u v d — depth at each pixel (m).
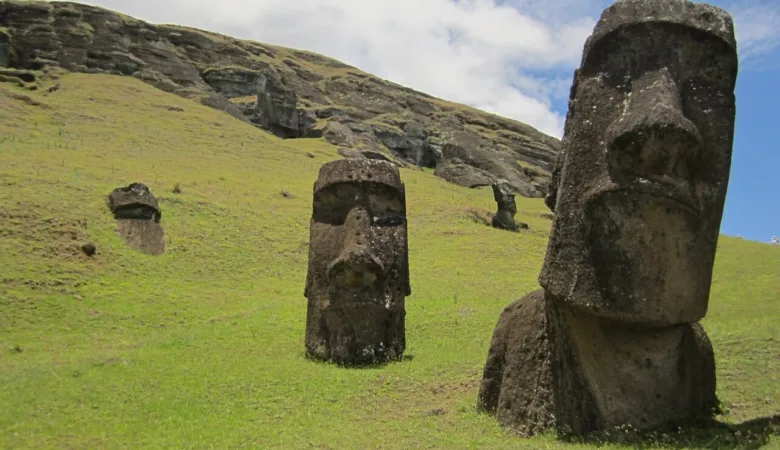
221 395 10.95
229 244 26.22
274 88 68.50
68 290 19.12
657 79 7.68
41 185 25.75
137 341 16.05
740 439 7.28
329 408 10.29
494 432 8.48
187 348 14.67
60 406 10.20
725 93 7.82
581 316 8.00
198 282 22.39
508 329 9.30
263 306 19.89
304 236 29.16
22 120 40.06
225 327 17.16
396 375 11.90
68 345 15.48
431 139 77.50
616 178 7.56
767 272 22.61
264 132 56.62
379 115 80.88
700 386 8.33
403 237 14.50
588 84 8.15
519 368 8.77
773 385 9.30
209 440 8.84
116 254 22.55
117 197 25.31
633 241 7.51
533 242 31.42
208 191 32.47
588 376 8.03
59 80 54.22
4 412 9.81
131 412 10.07
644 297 7.49
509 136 89.25
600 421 7.90
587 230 7.75
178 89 60.09
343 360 13.60
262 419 9.82
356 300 13.74
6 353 14.57
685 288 7.64
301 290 22.64
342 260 13.70
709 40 7.82
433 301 19.94
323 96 80.38
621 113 7.78
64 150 34.38
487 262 26.97
